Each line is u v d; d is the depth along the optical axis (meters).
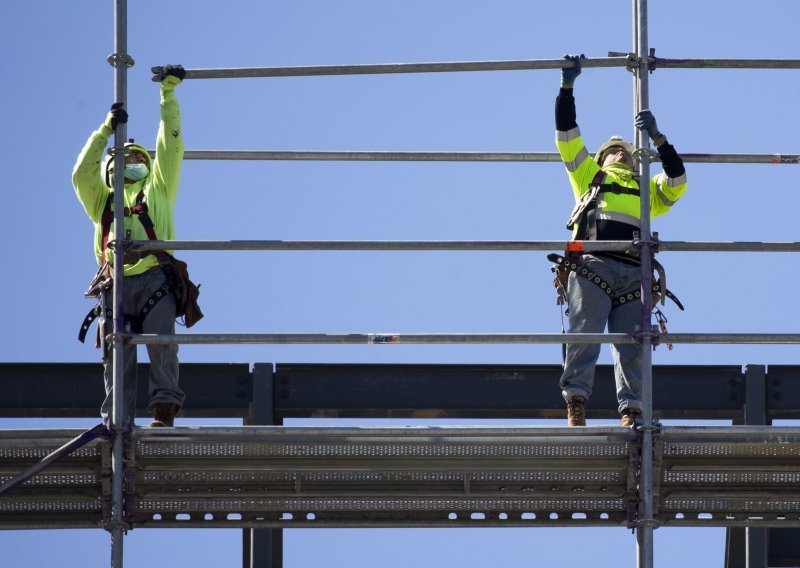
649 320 30.69
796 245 31.05
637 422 30.25
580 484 31.17
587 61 32.28
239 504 31.38
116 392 30.03
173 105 32.94
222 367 39.50
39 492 30.84
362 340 30.09
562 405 39.69
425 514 31.73
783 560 39.47
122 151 31.47
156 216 32.81
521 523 31.45
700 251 31.30
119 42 31.67
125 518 30.64
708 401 39.78
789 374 39.81
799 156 33.38
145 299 32.34
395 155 36.41
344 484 31.30
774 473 31.09
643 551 29.88
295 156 36.38
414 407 39.56
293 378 39.62
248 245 30.84
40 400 39.19
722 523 31.59
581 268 32.91
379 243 30.77
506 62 32.31
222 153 36.38
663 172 33.75
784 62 32.34
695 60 32.38
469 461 30.81
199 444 30.31
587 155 33.88
